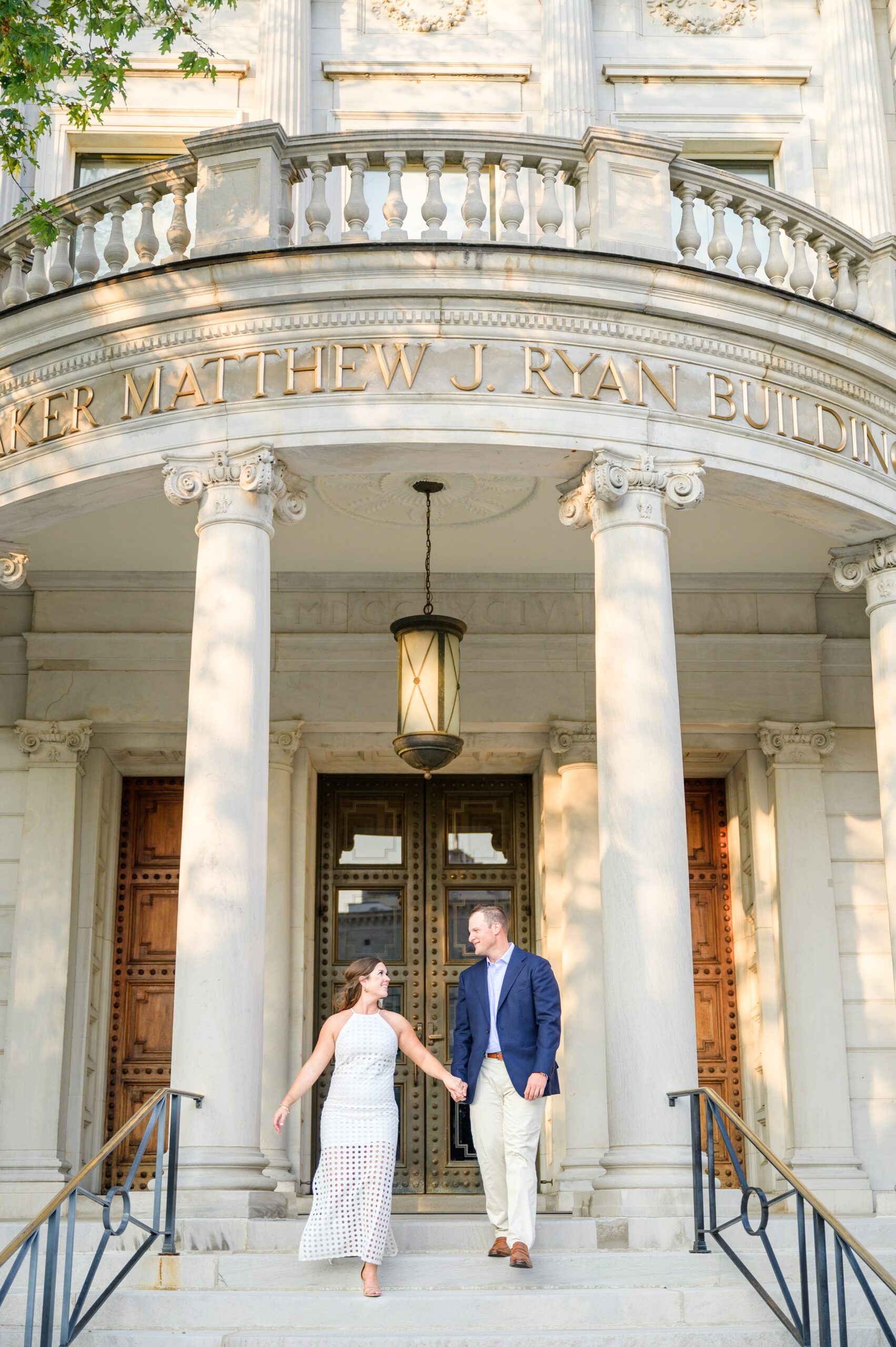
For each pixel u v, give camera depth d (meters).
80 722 15.23
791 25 17.34
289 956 15.09
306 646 15.55
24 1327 8.23
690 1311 8.57
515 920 16.42
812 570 15.77
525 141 12.12
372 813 16.67
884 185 16.66
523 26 17.09
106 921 15.73
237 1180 9.88
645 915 10.66
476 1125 9.10
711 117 17.03
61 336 11.98
